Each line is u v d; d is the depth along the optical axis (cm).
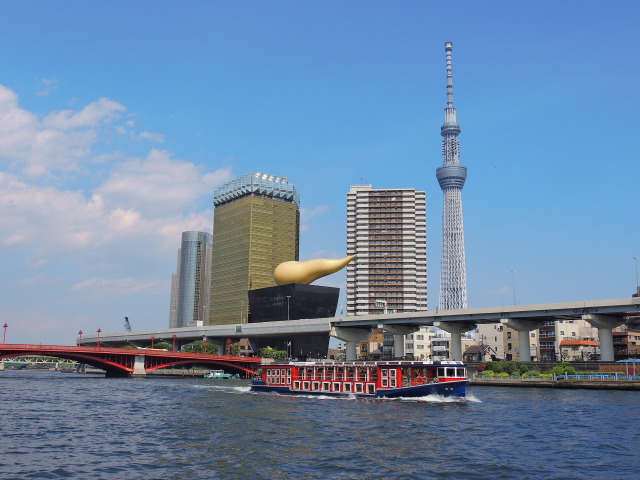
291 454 4622
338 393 9612
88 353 17175
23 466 4128
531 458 4516
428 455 4612
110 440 5262
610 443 5166
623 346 17488
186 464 4234
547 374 13238
